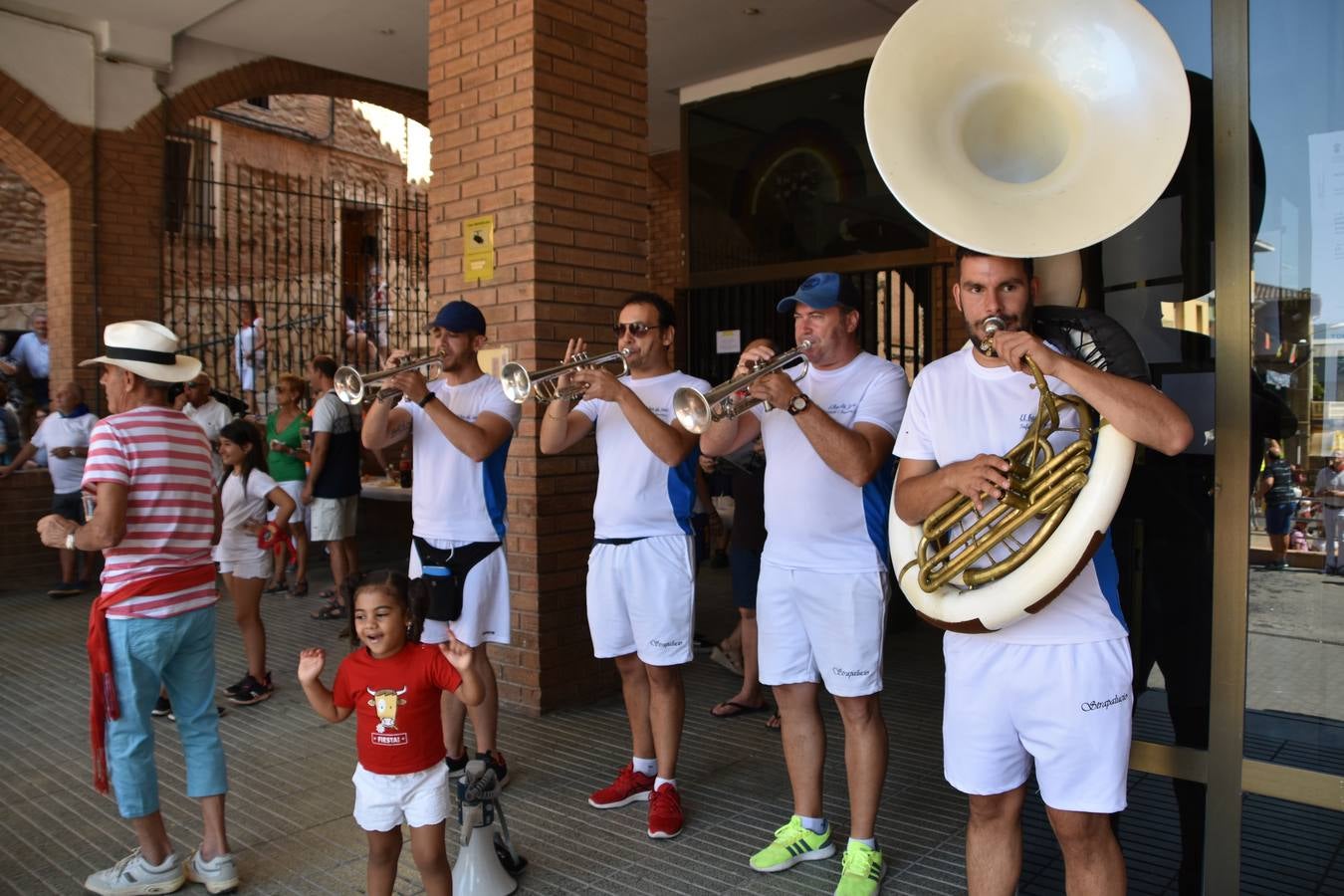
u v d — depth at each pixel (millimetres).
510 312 4812
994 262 2230
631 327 3557
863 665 2959
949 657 2303
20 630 6473
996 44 2074
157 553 2982
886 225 7465
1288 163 2402
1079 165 2014
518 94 4750
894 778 3949
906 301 7781
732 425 3295
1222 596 2455
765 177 8156
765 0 6707
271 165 12797
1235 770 2451
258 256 12508
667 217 10773
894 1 6754
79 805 3754
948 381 2357
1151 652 2551
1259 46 2418
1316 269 2395
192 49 8227
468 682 2574
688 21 7082
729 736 4434
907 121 2096
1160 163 1912
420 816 2645
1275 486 2414
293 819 3613
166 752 4297
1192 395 2486
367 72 8898
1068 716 2123
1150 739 2559
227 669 5605
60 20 7684
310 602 7387
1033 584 1979
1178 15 2502
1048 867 2668
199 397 7406
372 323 12086
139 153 8133
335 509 6832
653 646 3451
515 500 4777
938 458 2348
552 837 3420
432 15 5172
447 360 3768
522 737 4422
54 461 7449
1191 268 2484
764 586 3150
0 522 7719
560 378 3439
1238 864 2451
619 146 5078
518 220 4766
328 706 2666
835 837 3402
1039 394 2143
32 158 7750
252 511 4938
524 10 4711
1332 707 2346
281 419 7621
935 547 2330
